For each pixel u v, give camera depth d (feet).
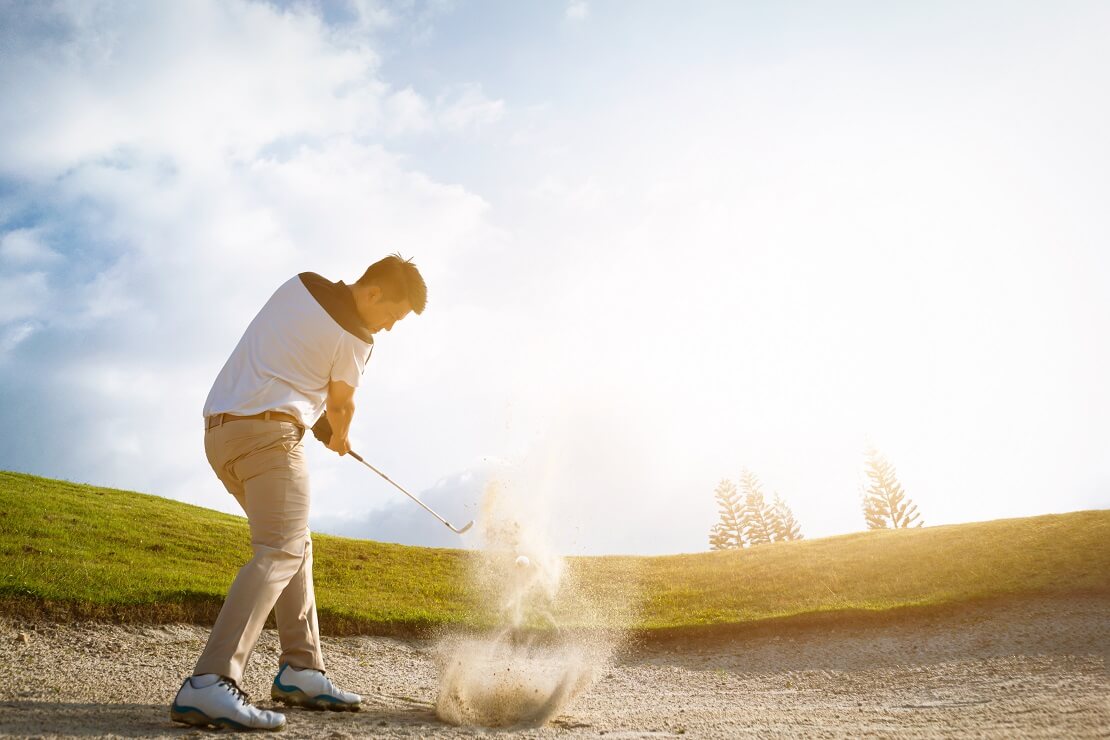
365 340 11.23
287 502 10.33
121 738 8.18
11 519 34.50
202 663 9.40
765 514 169.68
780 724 12.24
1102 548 35.99
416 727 10.59
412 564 45.68
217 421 10.44
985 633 27.48
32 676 15.37
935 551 41.57
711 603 37.81
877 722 12.25
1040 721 10.93
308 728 9.79
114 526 38.45
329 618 28.99
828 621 31.14
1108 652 22.50
